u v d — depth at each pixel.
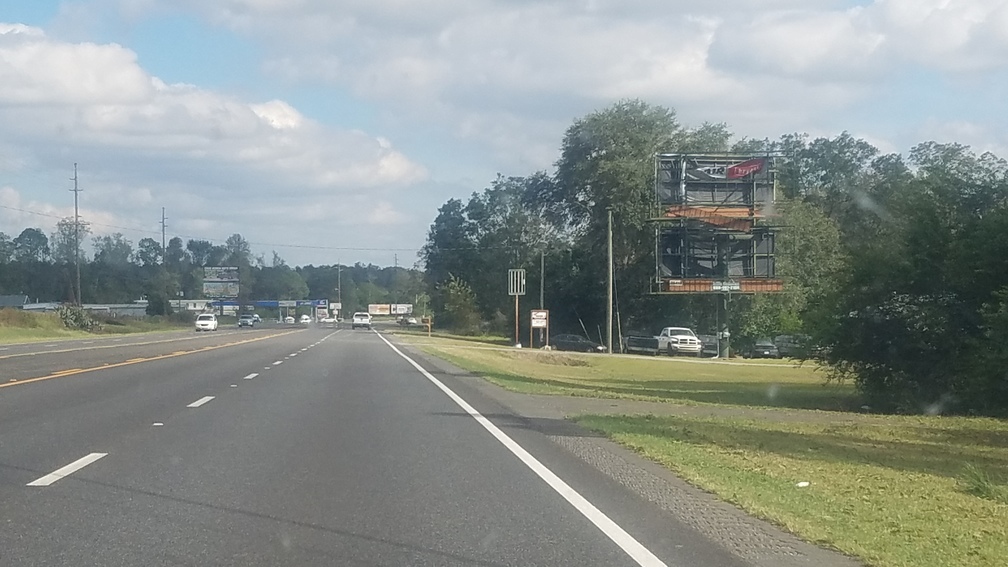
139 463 12.28
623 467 12.51
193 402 20.36
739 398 30.22
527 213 121.44
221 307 172.25
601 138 84.44
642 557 7.85
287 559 7.67
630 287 82.50
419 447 14.09
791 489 11.20
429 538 8.41
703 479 11.60
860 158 107.56
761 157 65.06
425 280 162.50
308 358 41.34
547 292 89.25
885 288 29.59
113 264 178.62
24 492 10.30
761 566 7.66
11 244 174.00
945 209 29.81
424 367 36.47
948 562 7.93
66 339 64.38
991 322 25.73
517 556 7.85
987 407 26.42
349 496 10.27
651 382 38.72
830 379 31.89
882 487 11.59
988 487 11.53
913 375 29.75
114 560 7.57
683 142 84.00
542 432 16.25
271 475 11.51
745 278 65.06
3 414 17.56
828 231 77.00
